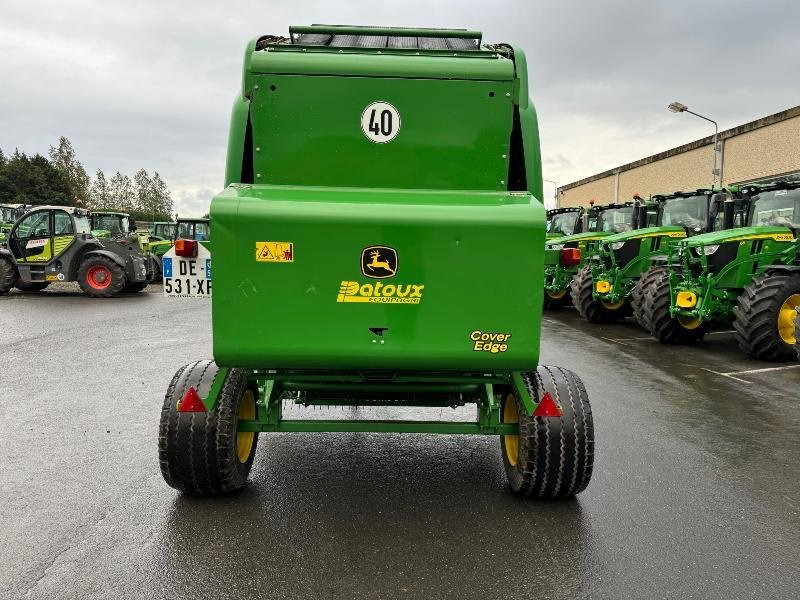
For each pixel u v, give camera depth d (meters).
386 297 2.99
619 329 11.52
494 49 3.75
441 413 5.68
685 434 5.03
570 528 3.36
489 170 3.44
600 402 6.03
